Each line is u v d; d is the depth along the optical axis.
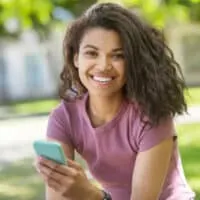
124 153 3.94
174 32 32.22
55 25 25.69
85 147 4.09
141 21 3.81
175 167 4.00
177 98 3.86
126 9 3.84
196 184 8.03
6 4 15.26
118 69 3.79
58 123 4.12
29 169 9.78
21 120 18.28
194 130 13.23
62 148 3.70
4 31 28.53
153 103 3.77
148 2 15.11
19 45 31.61
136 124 3.85
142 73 3.76
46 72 31.97
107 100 3.90
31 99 30.53
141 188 3.81
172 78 3.86
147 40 3.79
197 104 18.39
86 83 3.91
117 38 3.77
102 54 3.79
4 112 21.78
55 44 30.97
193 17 21.78
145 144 3.81
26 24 15.96
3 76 31.78
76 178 3.57
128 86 3.80
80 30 3.89
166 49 3.88
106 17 3.79
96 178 4.18
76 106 4.09
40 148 3.54
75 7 22.27
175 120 4.00
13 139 13.80
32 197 7.82
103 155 4.00
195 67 33.88
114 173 4.05
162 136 3.80
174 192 3.97
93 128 3.96
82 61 3.87
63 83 4.16
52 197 3.96
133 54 3.74
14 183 8.67
